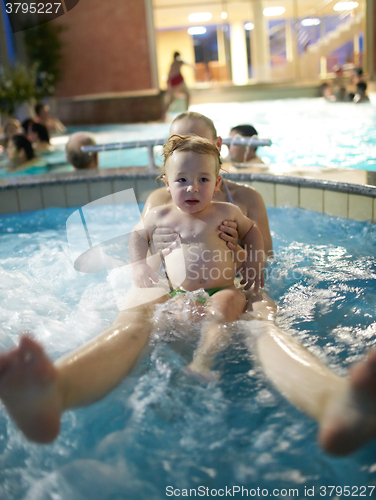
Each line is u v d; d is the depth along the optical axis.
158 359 1.46
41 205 3.89
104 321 1.74
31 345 1.13
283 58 15.53
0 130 8.49
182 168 1.95
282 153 5.73
